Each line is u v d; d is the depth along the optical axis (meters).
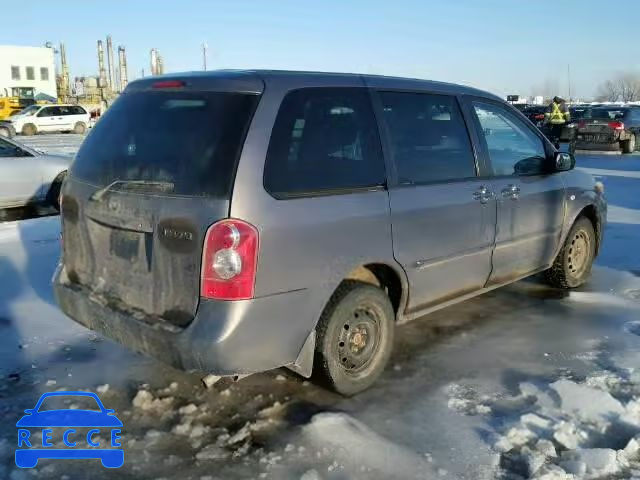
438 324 5.01
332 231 3.42
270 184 3.19
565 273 5.68
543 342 4.64
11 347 4.45
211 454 3.19
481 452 3.20
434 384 3.96
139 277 3.37
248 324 3.09
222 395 3.79
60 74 64.75
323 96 3.56
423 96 4.22
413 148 4.04
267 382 3.96
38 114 32.19
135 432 3.39
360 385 3.79
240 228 3.03
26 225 8.39
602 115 23.06
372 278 3.97
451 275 4.30
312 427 3.40
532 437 3.33
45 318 5.02
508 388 3.91
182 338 3.09
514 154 4.94
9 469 3.06
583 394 3.70
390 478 3.00
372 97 3.86
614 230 8.48
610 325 4.98
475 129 4.55
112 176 3.55
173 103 3.46
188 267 3.12
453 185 4.23
